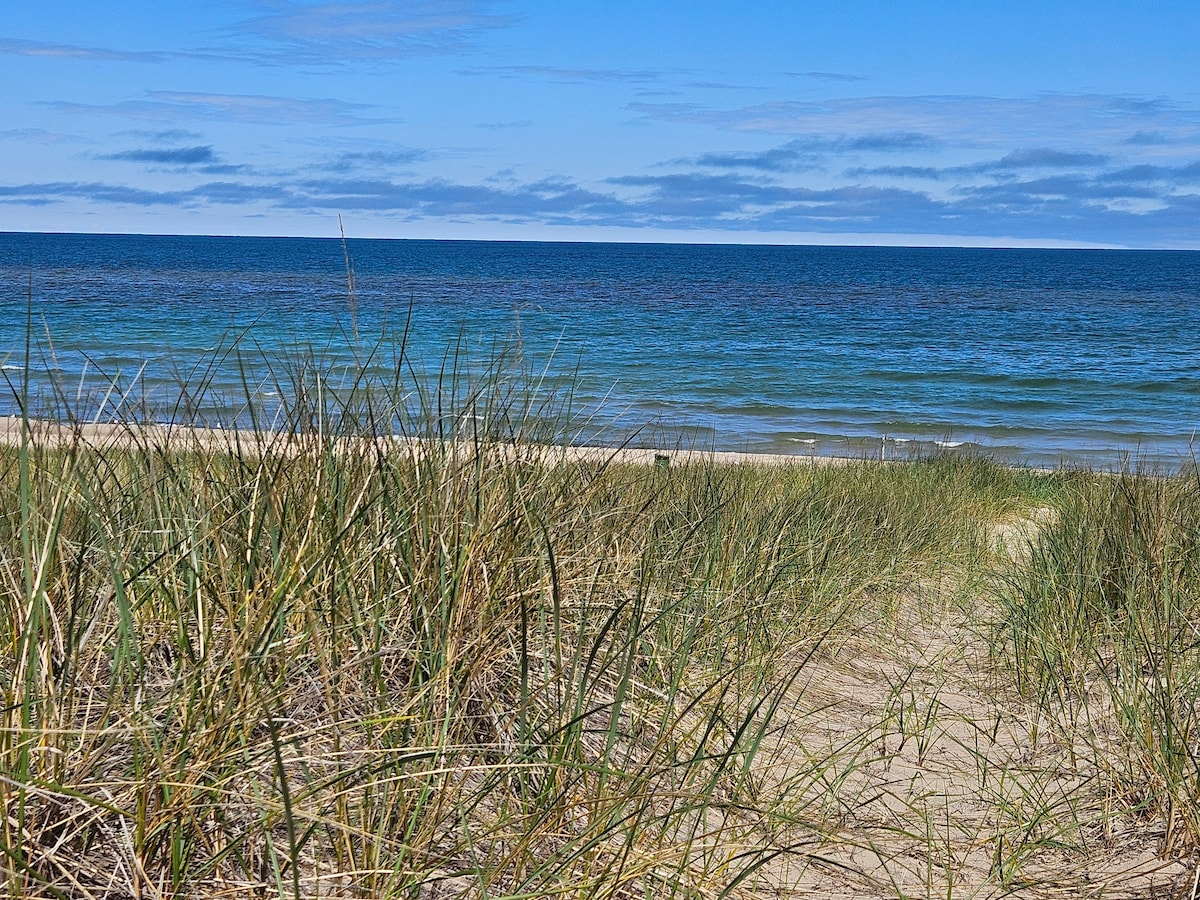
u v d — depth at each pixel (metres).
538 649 2.97
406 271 96.81
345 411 3.10
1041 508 8.93
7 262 98.00
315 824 2.12
